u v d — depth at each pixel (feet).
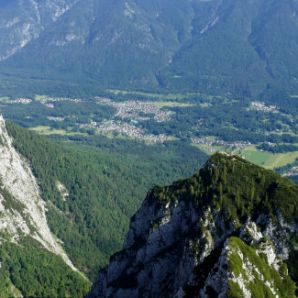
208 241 517.14
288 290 472.44
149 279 561.43
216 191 565.94
